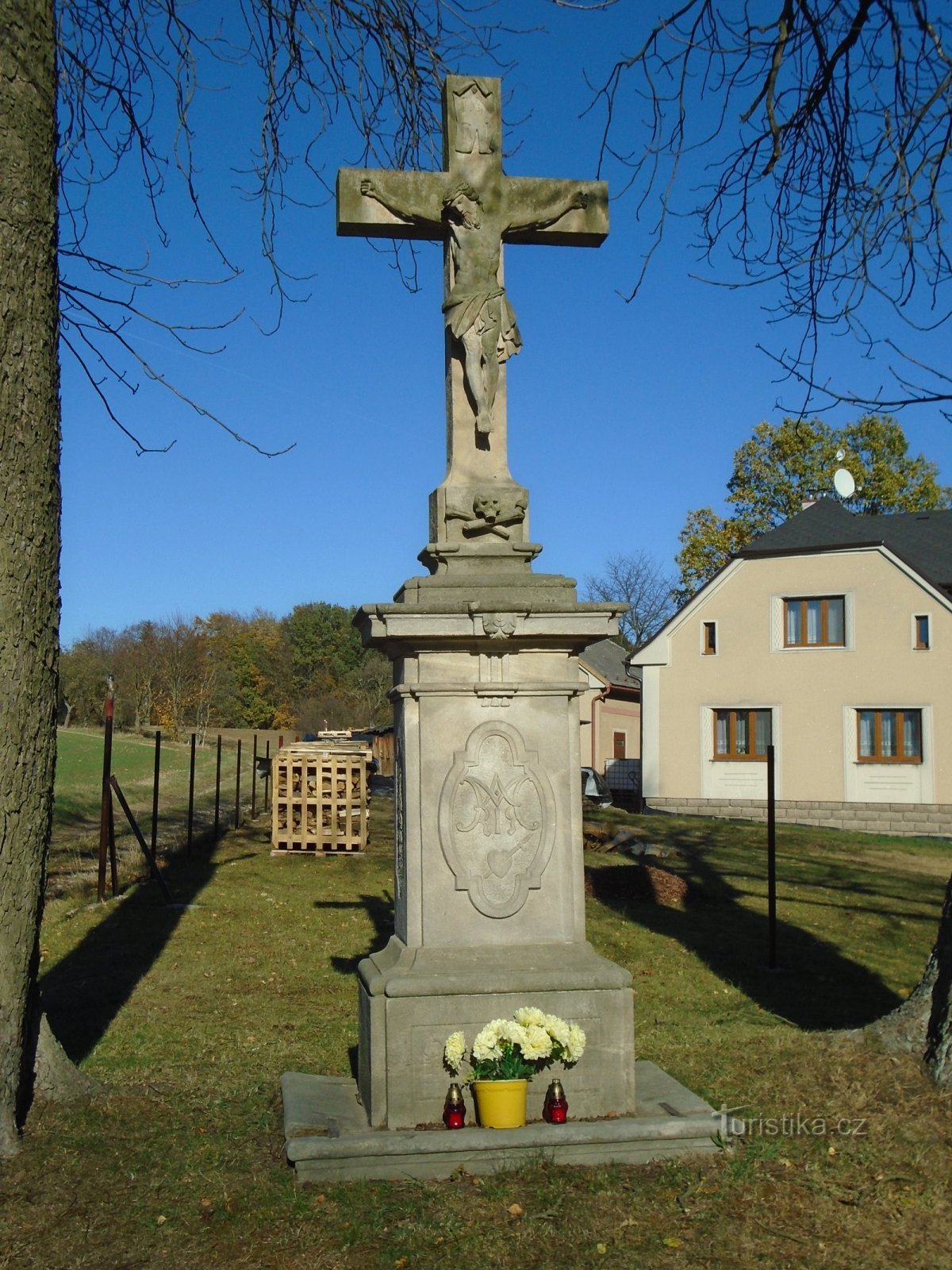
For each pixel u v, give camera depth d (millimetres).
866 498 36688
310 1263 4098
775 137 6707
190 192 7758
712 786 28047
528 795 5594
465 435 6004
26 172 5305
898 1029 6156
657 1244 4230
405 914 5559
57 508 5496
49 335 5441
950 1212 4512
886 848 20562
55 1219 4422
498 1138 4910
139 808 25219
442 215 6164
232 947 10883
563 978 5297
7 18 5234
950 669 25812
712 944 11539
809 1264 4113
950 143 6031
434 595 5566
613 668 39688
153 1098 5797
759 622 27828
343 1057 6922
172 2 7406
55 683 5484
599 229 6258
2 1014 5168
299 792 17844
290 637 69625
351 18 7867
